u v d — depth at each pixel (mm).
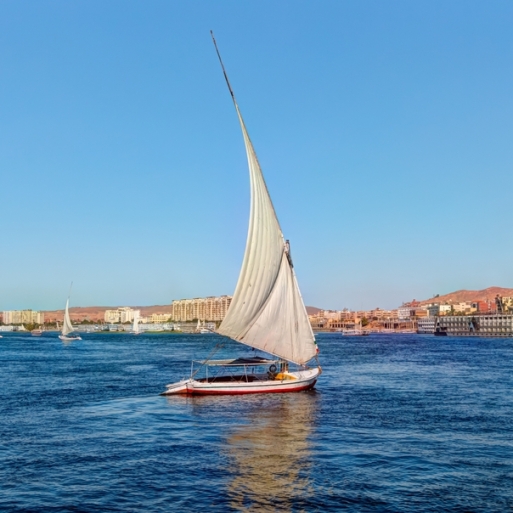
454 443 30734
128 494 22672
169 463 26984
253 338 48031
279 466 26375
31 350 143875
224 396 48344
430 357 108688
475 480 24188
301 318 50406
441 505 21359
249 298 47344
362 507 21188
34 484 23953
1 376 69062
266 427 35312
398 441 31266
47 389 55125
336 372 74438
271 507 21250
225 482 24031
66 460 27609
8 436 33125
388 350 142125
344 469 25797
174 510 20969
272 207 48844
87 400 47250
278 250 49219
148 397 48469
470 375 69312
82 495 22594
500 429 34406
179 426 35844
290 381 50250
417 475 24922
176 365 87875
